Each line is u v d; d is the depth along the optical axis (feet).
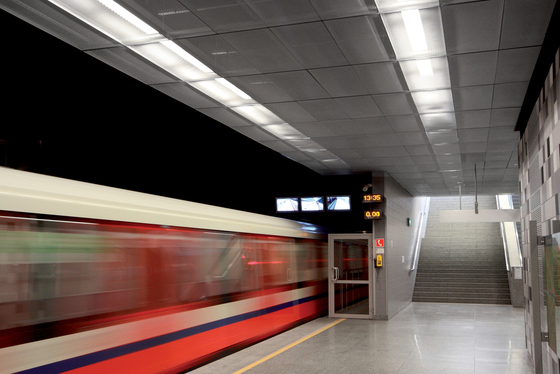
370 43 16.12
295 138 29.50
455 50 16.57
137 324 17.51
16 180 13.87
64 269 14.71
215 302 23.06
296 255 34.60
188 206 21.84
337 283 40.45
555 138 15.37
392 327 34.76
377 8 13.83
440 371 21.90
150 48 16.87
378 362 23.58
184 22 14.85
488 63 17.63
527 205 23.73
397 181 45.09
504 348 27.09
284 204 39.01
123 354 16.72
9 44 18.26
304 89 20.74
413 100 22.06
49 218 14.42
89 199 16.03
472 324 36.17
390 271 40.63
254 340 27.45
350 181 42.29
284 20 14.62
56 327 14.21
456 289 53.11
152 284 18.52
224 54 17.20
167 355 19.13
